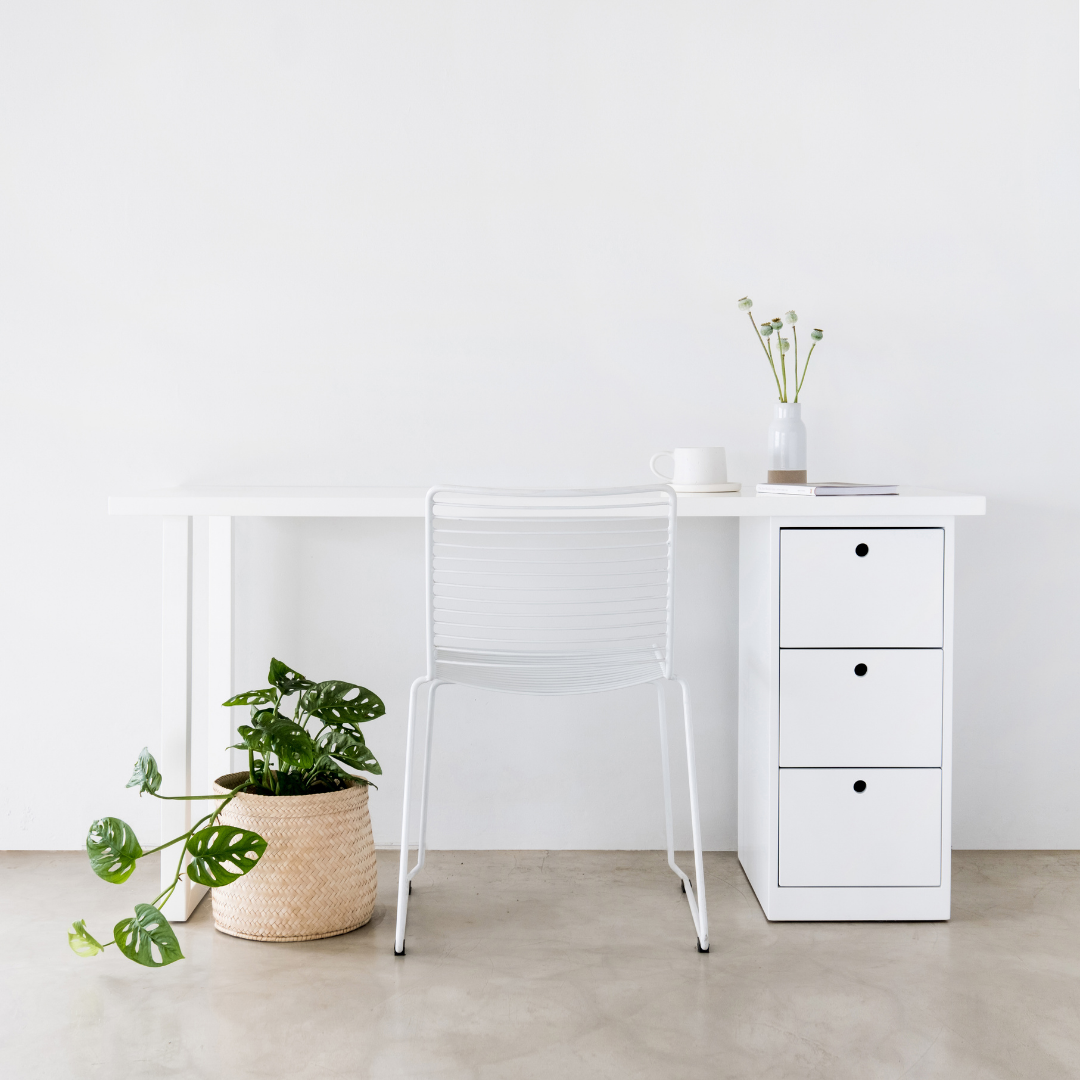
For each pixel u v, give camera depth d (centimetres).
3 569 223
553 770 229
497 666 175
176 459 224
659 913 193
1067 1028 150
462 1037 147
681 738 229
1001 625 228
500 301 224
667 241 224
